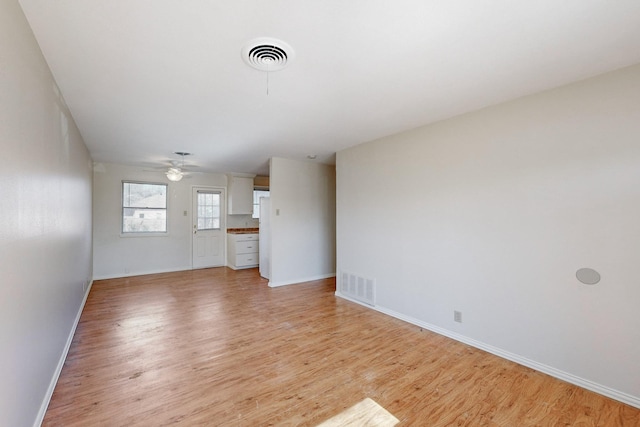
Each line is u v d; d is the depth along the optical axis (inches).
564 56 75.2
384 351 110.3
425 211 131.7
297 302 170.7
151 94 96.4
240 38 66.4
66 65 77.6
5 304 49.8
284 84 89.7
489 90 95.2
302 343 117.0
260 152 186.5
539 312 96.7
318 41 67.6
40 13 57.5
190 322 138.9
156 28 62.5
